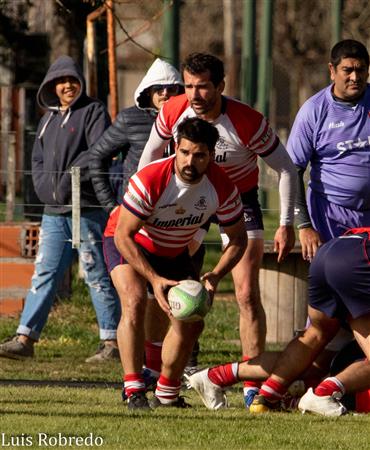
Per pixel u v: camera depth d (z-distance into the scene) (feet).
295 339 79.41
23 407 77.30
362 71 86.69
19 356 110.11
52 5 160.97
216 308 151.53
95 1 136.36
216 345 124.98
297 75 415.44
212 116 80.79
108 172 102.37
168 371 78.95
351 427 71.72
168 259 77.87
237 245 76.54
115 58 147.95
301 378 82.53
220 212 75.77
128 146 99.55
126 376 77.30
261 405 79.05
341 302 76.74
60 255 111.14
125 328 76.79
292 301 123.85
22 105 192.24
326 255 76.23
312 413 77.97
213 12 396.16
